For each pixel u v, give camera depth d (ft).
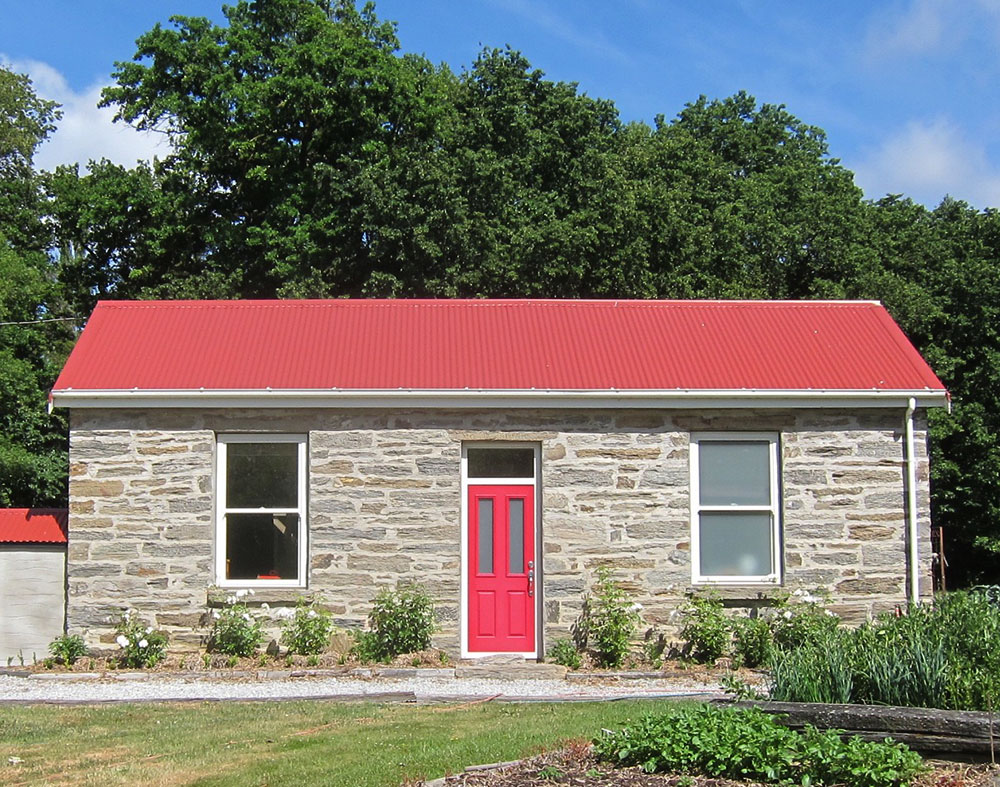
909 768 25.40
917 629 32.19
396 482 48.37
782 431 49.19
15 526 49.01
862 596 48.62
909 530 48.96
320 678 44.34
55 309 111.34
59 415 94.79
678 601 48.16
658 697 40.09
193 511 47.91
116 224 106.63
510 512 49.21
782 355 51.26
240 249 101.55
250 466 48.91
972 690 28.99
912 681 29.84
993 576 105.70
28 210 120.78
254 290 100.42
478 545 49.03
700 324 54.29
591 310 55.77
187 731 34.45
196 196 102.63
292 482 48.93
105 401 47.62
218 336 52.11
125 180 107.24
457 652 47.83
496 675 45.11
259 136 99.55
